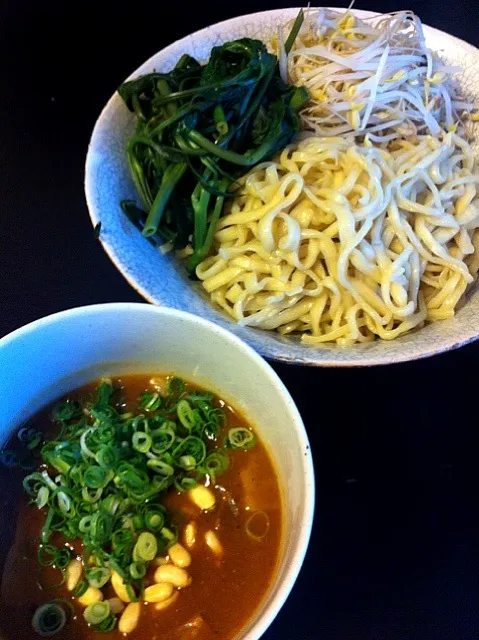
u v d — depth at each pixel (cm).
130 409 30
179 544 27
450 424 36
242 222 41
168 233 41
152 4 54
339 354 35
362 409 36
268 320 40
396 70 44
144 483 27
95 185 39
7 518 27
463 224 41
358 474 34
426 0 54
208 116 40
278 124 41
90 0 55
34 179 45
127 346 29
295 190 40
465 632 30
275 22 46
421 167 40
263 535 27
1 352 26
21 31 53
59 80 50
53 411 30
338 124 43
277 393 26
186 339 29
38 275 41
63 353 28
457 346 34
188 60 44
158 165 41
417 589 31
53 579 26
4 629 25
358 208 39
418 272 40
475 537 32
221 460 29
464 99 46
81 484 27
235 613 26
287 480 27
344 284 39
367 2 54
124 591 26
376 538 32
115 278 41
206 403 30
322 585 31
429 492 33
